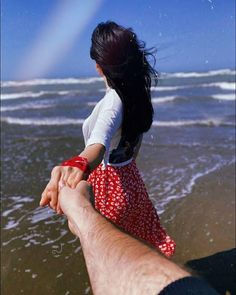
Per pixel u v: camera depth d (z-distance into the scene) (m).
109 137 1.75
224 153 7.46
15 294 3.21
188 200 4.95
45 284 3.32
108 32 2.03
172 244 2.57
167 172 6.29
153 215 2.54
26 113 15.99
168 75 45.75
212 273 3.30
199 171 6.25
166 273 0.63
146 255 0.72
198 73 47.34
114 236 0.85
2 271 3.53
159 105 16.86
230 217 4.37
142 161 7.05
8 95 27.22
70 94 26.11
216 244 3.80
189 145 8.31
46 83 41.25
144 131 2.22
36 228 4.36
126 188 2.31
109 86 2.09
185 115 13.30
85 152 1.54
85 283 3.29
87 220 0.99
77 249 3.84
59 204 1.21
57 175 1.31
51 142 9.52
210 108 15.00
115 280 0.70
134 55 2.04
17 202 5.23
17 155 8.23
